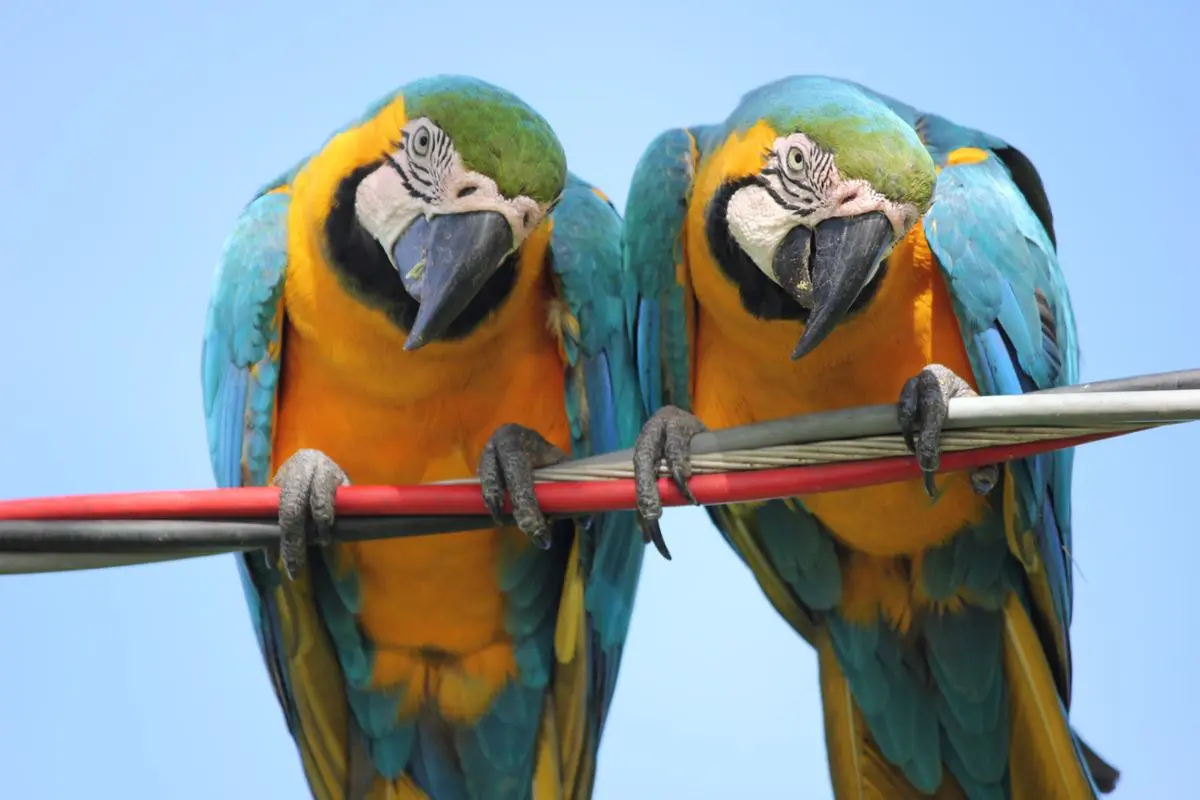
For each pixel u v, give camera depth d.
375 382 6.56
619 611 7.23
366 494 5.96
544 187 6.32
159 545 5.52
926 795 7.17
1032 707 6.91
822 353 6.48
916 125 7.17
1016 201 6.86
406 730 7.19
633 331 7.01
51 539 5.38
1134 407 5.13
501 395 6.67
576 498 5.93
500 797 7.25
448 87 6.46
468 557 6.81
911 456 5.61
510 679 7.09
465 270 6.22
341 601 6.94
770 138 6.43
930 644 7.02
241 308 6.63
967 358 6.60
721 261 6.50
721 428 6.55
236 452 6.71
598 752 7.25
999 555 6.86
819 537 6.96
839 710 7.21
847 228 6.24
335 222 6.48
